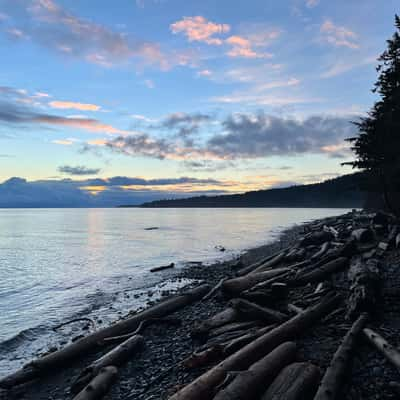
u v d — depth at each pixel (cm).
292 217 9550
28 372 739
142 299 1498
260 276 1264
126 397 608
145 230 6297
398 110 1978
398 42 2169
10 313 1341
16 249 3619
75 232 6125
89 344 868
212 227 6481
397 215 2095
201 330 852
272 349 627
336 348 640
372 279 827
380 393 478
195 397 487
